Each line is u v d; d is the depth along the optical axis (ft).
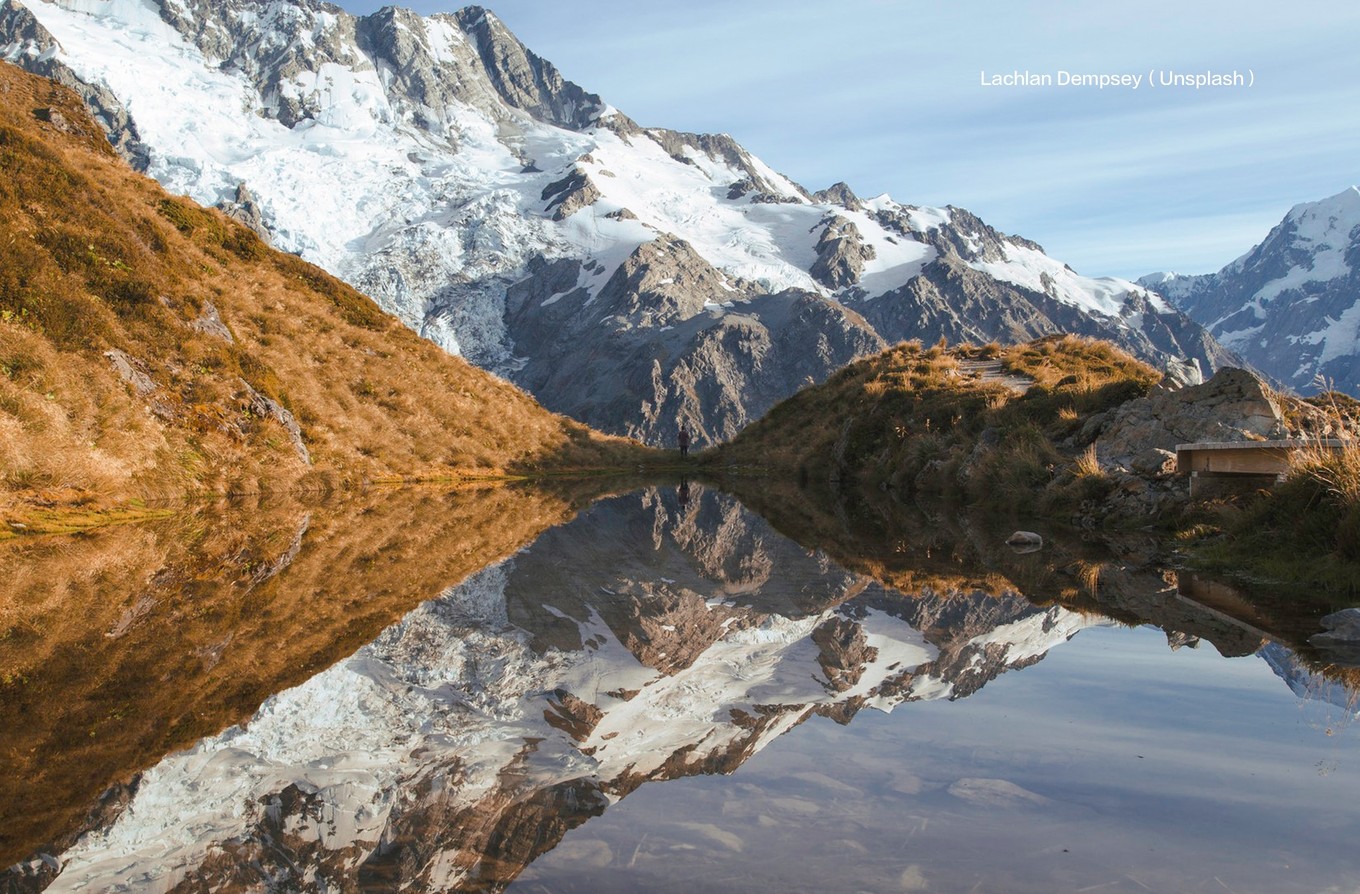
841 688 15.10
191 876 7.88
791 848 8.13
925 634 19.61
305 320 90.17
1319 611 21.16
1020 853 7.92
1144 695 14.05
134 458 46.91
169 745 11.75
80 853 8.38
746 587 27.40
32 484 38.73
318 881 7.66
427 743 12.06
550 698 14.58
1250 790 9.61
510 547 37.60
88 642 18.02
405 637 19.30
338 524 43.11
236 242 95.61
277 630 19.69
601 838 8.54
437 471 82.84
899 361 110.11
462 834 8.73
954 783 9.95
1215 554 29.60
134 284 58.29
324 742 12.02
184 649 17.58
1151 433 47.91
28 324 47.70
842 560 33.27
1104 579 26.63
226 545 33.94
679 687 15.29
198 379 58.59
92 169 83.66
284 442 62.85
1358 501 24.88
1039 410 63.98
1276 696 13.89
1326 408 42.91
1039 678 15.30
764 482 95.66
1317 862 7.61
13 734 12.13
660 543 41.01
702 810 9.25
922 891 7.02
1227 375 45.27
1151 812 8.96
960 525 45.21
